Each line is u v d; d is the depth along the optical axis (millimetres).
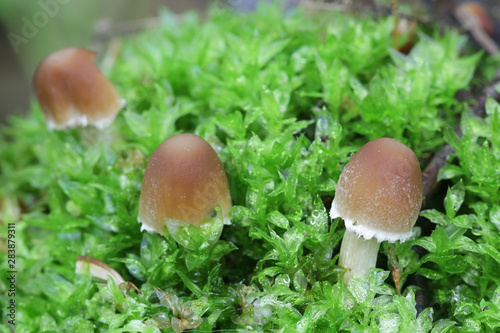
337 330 163
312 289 167
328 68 208
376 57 221
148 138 195
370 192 156
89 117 205
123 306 170
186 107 208
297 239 167
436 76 210
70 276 188
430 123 195
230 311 167
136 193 189
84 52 206
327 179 182
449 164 188
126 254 186
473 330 161
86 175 199
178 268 172
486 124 191
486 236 170
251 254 179
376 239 167
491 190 179
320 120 191
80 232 195
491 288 171
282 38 225
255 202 174
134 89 229
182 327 160
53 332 175
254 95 202
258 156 181
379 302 166
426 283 177
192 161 163
